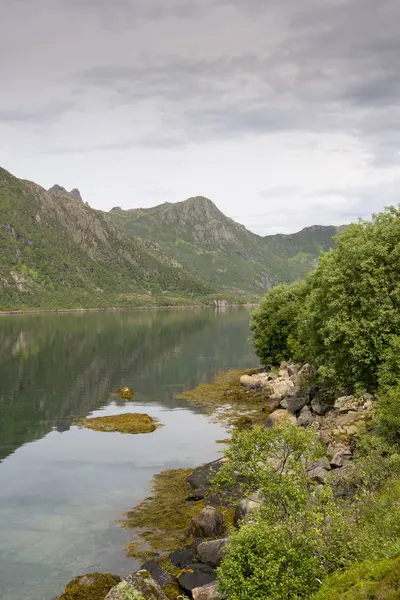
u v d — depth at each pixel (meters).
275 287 83.31
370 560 14.38
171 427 51.94
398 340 34.47
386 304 37.78
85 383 78.44
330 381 47.25
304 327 50.50
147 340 150.25
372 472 22.83
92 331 183.38
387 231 40.75
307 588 15.27
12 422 54.28
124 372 89.44
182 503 31.73
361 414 36.53
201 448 44.44
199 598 19.86
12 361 102.25
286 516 18.36
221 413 58.03
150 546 26.19
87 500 32.66
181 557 24.34
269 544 16.47
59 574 23.55
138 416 56.38
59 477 37.09
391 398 28.34
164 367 95.44
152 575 22.34
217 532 26.59
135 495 33.44
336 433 34.16
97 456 42.38
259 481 21.08
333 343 41.34
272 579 15.70
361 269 40.06
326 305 43.09
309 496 19.58
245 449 22.80
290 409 49.50
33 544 26.61
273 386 64.94
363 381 39.94
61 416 57.06
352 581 13.59
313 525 17.12
